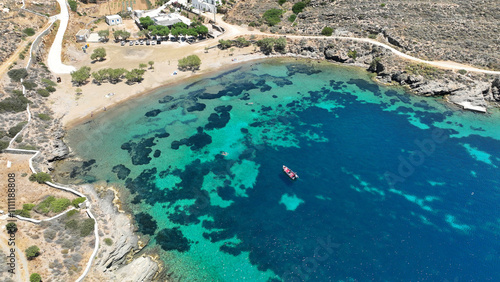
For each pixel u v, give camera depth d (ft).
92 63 437.99
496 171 276.21
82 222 211.00
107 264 192.65
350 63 464.65
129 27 563.48
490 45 422.00
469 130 327.47
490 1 492.54
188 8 640.58
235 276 201.87
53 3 556.51
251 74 438.40
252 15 581.94
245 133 326.03
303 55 487.61
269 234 227.20
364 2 556.92
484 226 231.30
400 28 480.64
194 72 436.35
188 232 227.81
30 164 252.83
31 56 387.34
